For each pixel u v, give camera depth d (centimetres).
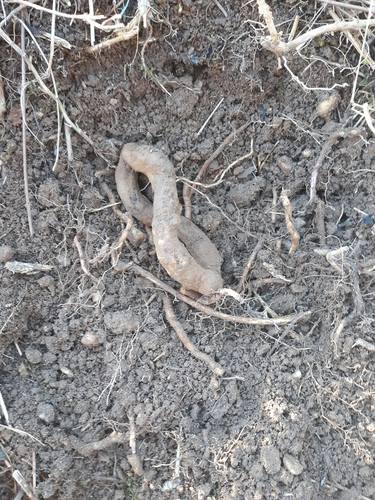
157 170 27
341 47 28
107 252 27
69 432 26
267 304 28
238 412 27
